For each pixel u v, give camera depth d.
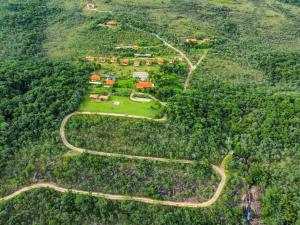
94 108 147.88
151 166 129.00
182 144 134.38
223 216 119.19
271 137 136.12
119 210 119.69
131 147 133.62
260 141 136.75
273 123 141.12
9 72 164.12
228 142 136.88
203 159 131.00
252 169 129.00
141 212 118.94
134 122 140.00
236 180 126.00
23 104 144.38
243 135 139.12
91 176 125.31
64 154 129.88
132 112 146.12
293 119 141.25
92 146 132.88
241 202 122.44
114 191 123.44
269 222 117.69
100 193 123.00
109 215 118.19
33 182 123.06
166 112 145.62
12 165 124.75
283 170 127.31
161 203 121.88
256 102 155.25
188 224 117.38
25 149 129.00
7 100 144.50
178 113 143.25
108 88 162.25
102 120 140.38
